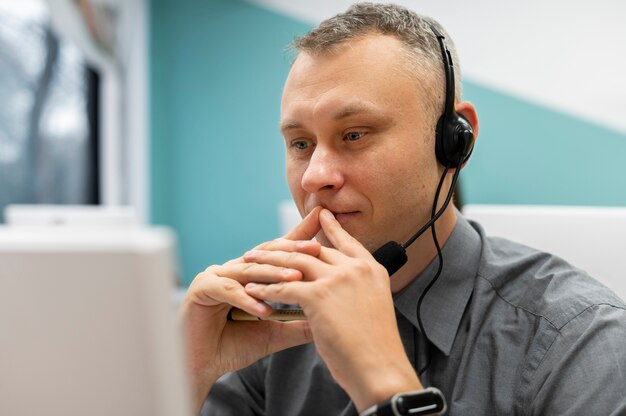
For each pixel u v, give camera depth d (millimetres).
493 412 846
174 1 4266
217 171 4277
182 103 4293
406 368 677
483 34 3555
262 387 1058
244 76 4211
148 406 428
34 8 3219
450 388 886
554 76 3461
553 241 1088
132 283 405
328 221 830
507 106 3541
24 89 3172
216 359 907
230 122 4246
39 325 436
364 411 658
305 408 983
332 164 834
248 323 922
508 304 911
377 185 828
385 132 829
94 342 427
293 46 909
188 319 862
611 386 749
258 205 4242
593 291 879
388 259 820
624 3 3322
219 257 4301
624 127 3361
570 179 3473
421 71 854
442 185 913
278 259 763
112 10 3637
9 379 459
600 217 1050
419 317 908
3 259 429
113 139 3908
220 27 4227
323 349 686
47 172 3381
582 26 3400
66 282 420
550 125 3486
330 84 825
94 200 3893
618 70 3350
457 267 938
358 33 842
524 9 3492
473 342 896
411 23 887
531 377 834
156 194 4227
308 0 4055
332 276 713
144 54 4129
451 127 885
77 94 3691
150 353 416
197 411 895
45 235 429
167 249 406
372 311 697
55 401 453
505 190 3564
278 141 4188
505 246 1024
